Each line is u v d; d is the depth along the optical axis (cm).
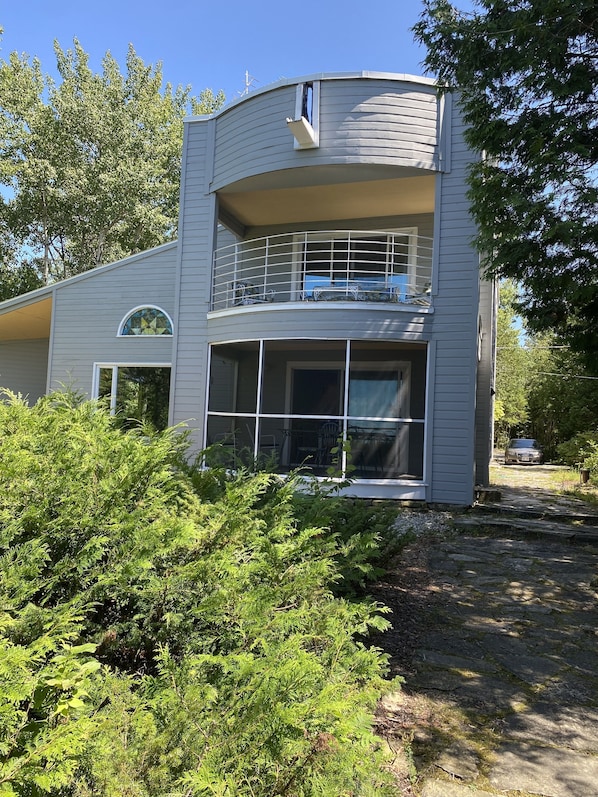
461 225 925
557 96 527
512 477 1656
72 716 159
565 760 263
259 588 233
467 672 355
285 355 1125
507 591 521
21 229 2745
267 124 977
